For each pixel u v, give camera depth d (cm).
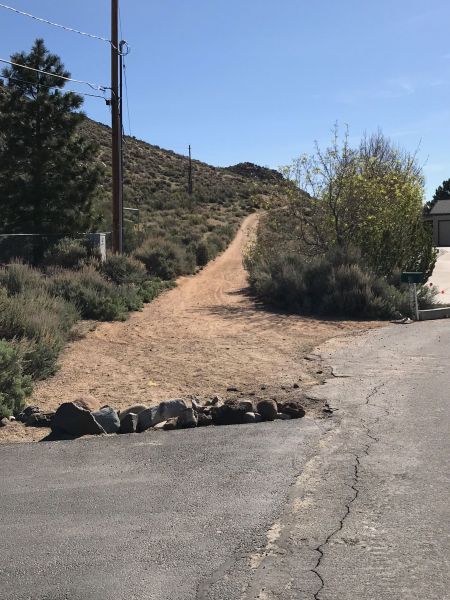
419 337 1291
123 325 1510
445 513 460
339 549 410
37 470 585
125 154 8369
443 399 791
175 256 2911
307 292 1747
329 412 754
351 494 501
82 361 1109
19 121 2238
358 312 1636
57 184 2239
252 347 1212
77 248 2167
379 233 1969
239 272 3011
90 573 388
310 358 1088
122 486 537
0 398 780
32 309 1205
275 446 632
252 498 500
